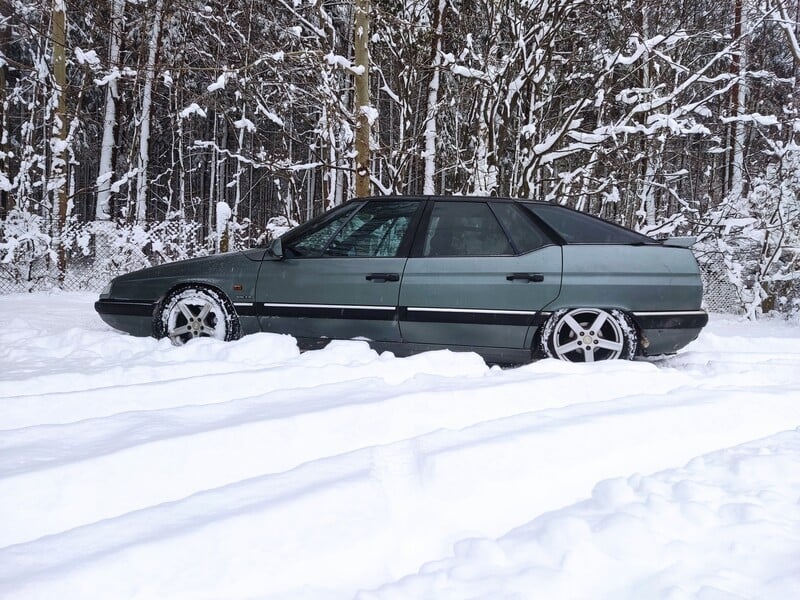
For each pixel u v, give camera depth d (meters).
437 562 1.85
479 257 4.32
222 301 4.68
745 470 2.46
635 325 4.25
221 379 3.45
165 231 10.91
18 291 9.95
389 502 2.14
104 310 4.98
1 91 15.65
